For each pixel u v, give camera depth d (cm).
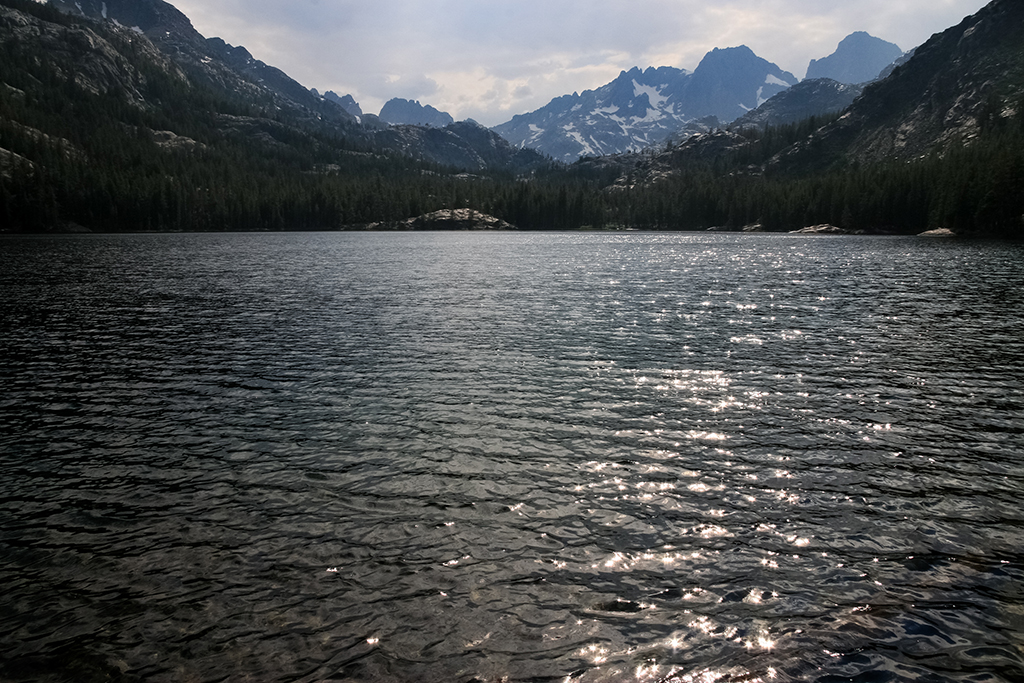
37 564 1175
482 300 4922
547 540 1265
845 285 5828
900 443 1806
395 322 3897
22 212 18138
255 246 13025
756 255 10238
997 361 2827
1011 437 1853
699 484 1529
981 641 958
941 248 11288
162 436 1881
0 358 2912
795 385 2436
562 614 1030
